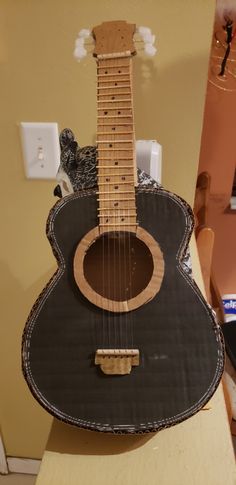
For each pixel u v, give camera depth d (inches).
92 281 28.0
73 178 29.2
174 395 25.0
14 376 51.4
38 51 32.9
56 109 35.3
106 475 25.1
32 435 56.3
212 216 59.5
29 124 35.9
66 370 25.4
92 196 26.7
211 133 52.0
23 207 40.1
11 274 44.3
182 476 25.0
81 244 26.1
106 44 26.4
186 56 32.6
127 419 24.8
